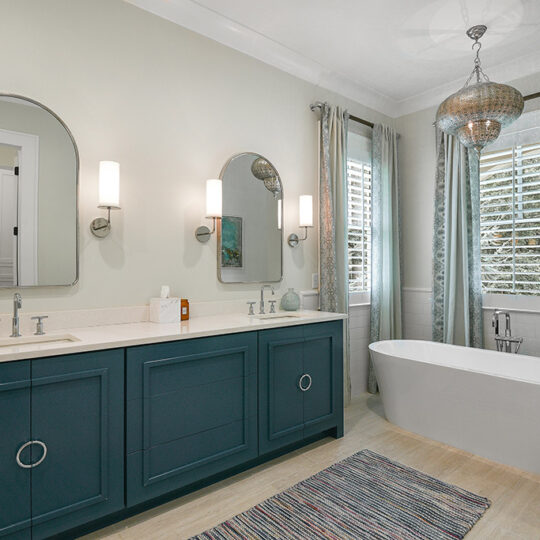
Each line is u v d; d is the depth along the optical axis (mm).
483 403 2371
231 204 2756
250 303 2695
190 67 2588
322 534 1684
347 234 3426
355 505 1896
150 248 2375
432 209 3789
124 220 2279
